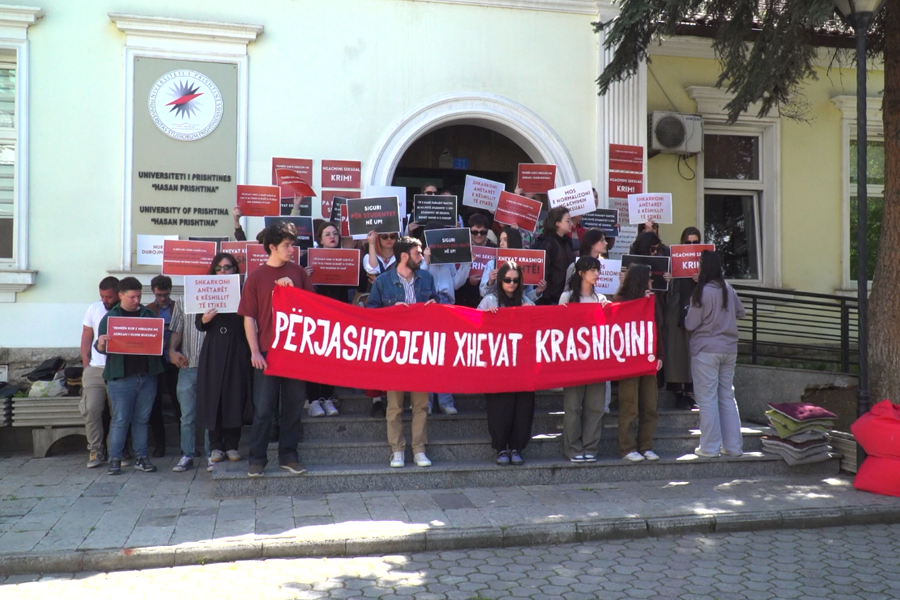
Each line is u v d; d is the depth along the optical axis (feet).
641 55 28.58
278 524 18.80
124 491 21.86
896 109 26.18
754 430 25.89
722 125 36.91
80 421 25.99
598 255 26.14
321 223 26.86
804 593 15.56
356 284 24.80
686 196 36.29
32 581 16.11
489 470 22.68
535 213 27.66
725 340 24.34
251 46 29.19
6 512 19.74
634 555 17.85
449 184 37.09
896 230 26.30
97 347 23.48
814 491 22.52
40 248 27.27
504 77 31.48
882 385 26.20
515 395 23.09
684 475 23.95
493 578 16.29
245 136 29.07
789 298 36.37
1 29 26.99
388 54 30.40
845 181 37.70
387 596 15.24
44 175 27.35
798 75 26.32
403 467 22.44
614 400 27.76
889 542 19.03
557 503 20.92
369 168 30.09
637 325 23.76
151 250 26.76
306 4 29.66
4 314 26.94
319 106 29.76
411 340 22.57
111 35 27.91
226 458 24.07
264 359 21.67
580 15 32.27
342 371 22.08
